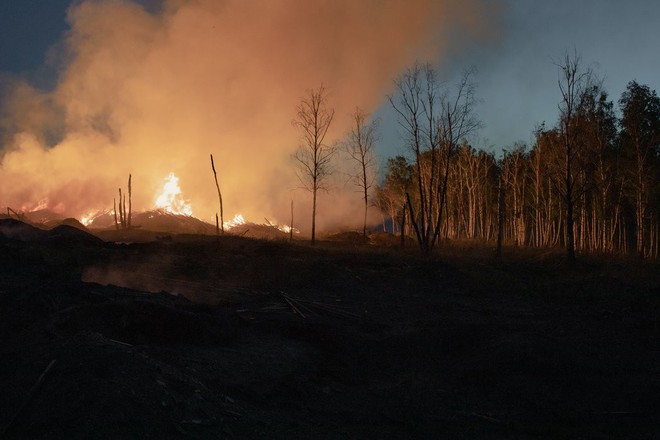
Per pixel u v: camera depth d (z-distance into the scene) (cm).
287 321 1477
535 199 5819
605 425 916
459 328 1438
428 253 3503
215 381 909
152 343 1052
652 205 4503
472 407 996
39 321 990
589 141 4291
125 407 642
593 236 5031
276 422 799
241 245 3094
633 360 1289
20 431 608
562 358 1192
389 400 1021
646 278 2805
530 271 3134
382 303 2047
